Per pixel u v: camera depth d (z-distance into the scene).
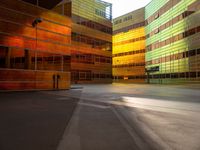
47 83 20.27
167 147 4.17
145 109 9.07
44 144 4.24
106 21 55.44
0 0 16.22
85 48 48.59
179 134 5.11
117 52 72.38
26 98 13.09
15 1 17.34
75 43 46.09
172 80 48.12
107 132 5.22
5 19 16.55
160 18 53.91
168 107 9.70
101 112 8.20
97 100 12.54
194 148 4.12
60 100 12.24
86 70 48.72
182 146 4.23
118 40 72.25
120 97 14.59
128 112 8.26
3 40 16.36
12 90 17.08
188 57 42.19
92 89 25.20
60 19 21.67
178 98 14.03
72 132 5.19
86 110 8.68
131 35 67.56
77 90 22.52
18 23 17.56
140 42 64.56
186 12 42.84
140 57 64.31
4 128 5.49
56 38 21.19
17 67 18.31
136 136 4.91
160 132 5.29
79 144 4.28
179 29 45.34
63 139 4.59
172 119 6.91
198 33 39.06
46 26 20.11
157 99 13.34
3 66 16.66
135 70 65.62
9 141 4.41
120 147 4.13
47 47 20.14
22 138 4.62
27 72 18.25
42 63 19.95
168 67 49.78
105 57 54.78
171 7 48.59
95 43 51.66
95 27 51.84
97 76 51.94
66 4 22.67
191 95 16.61
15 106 9.49
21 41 17.75
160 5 53.94
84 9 48.66
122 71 70.06
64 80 22.41
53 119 6.69
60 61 22.00
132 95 16.39
